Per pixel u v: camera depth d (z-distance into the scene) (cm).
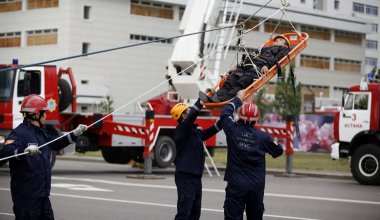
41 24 8388
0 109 2888
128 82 8681
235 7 3272
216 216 1747
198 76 3102
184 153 1349
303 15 3559
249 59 1723
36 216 1048
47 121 2948
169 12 9019
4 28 8794
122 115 3086
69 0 8106
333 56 5081
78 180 2727
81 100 7112
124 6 8594
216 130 1356
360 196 2294
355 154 2850
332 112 5981
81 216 1720
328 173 3334
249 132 1202
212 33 3234
